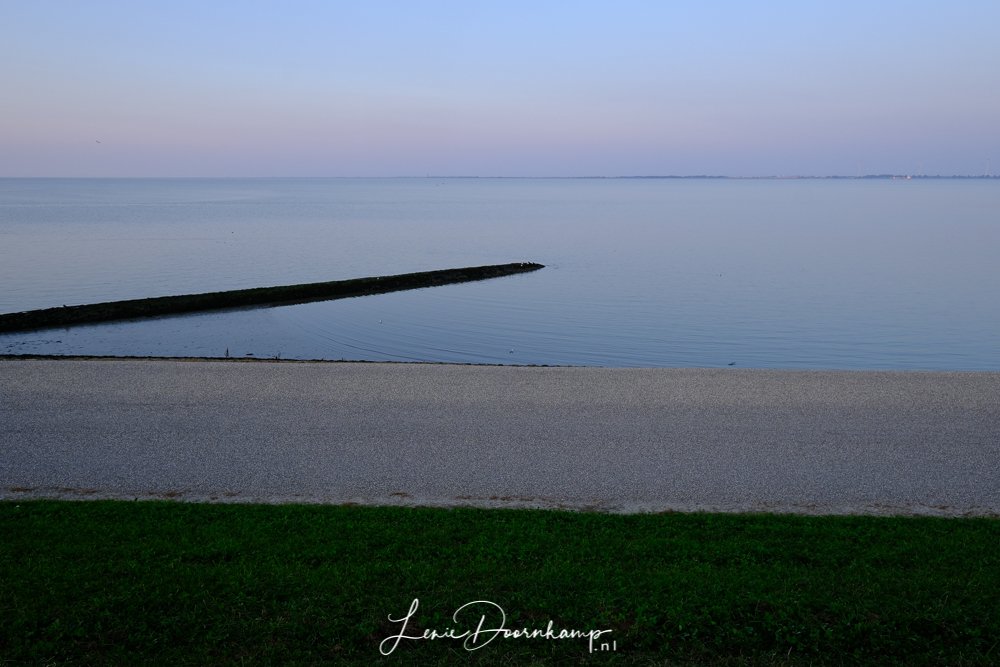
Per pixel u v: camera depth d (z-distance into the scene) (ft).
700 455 29.07
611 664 15.21
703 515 22.57
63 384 39.32
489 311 83.97
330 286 95.71
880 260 128.16
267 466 27.86
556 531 21.12
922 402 36.24
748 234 184.85
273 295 90.02
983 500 24.57
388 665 15.11
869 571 18.42
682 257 136.05
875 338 69.26
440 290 99.04
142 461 28.30
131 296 93.56
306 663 15.14
